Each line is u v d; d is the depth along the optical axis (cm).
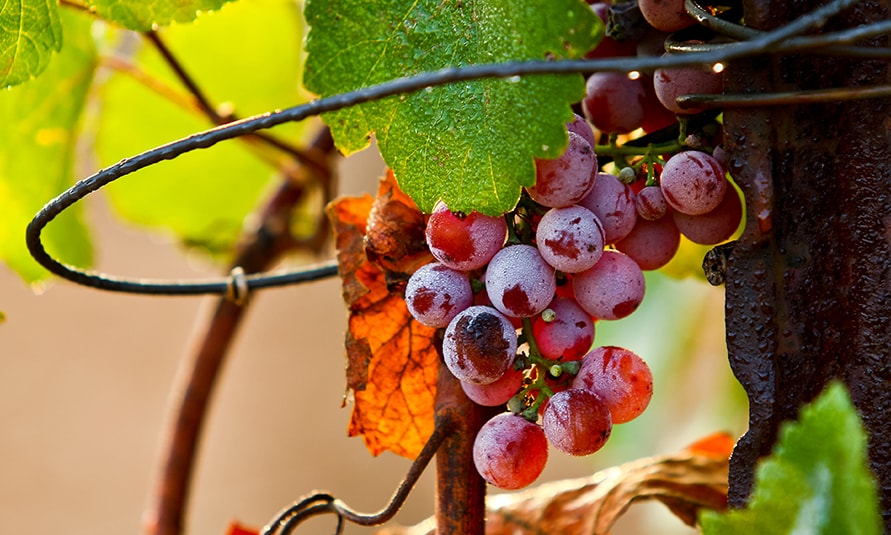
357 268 79
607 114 78
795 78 73
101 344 280
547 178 74
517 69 71
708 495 84
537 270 74
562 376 76
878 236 73
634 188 77
